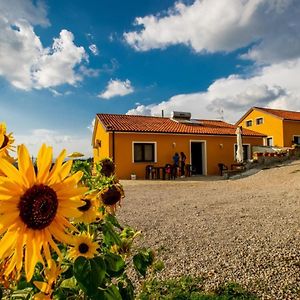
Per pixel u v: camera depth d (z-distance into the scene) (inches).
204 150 928.9
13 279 43.7
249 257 176.1
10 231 34.6
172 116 1032.2
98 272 48.9
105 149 844.6
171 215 295.3
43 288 46.5
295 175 621.6
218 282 145.1
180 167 847.7
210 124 1065.5
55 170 38.4
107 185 61.6
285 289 137.2
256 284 142.6
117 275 57.9
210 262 170.7
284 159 844.0
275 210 304.2
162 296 124.0
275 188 497.4
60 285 50.1
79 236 50.8
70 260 52.8
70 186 38.7
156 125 917.2
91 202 53.8
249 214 289.0
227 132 967.0
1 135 46.4
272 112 1364.4
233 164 888.3
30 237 35.7
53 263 46.7
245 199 386.0
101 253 59.4
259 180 632.4
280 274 152.6
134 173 821.2
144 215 296.8
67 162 39.5
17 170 35.8
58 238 37.6
